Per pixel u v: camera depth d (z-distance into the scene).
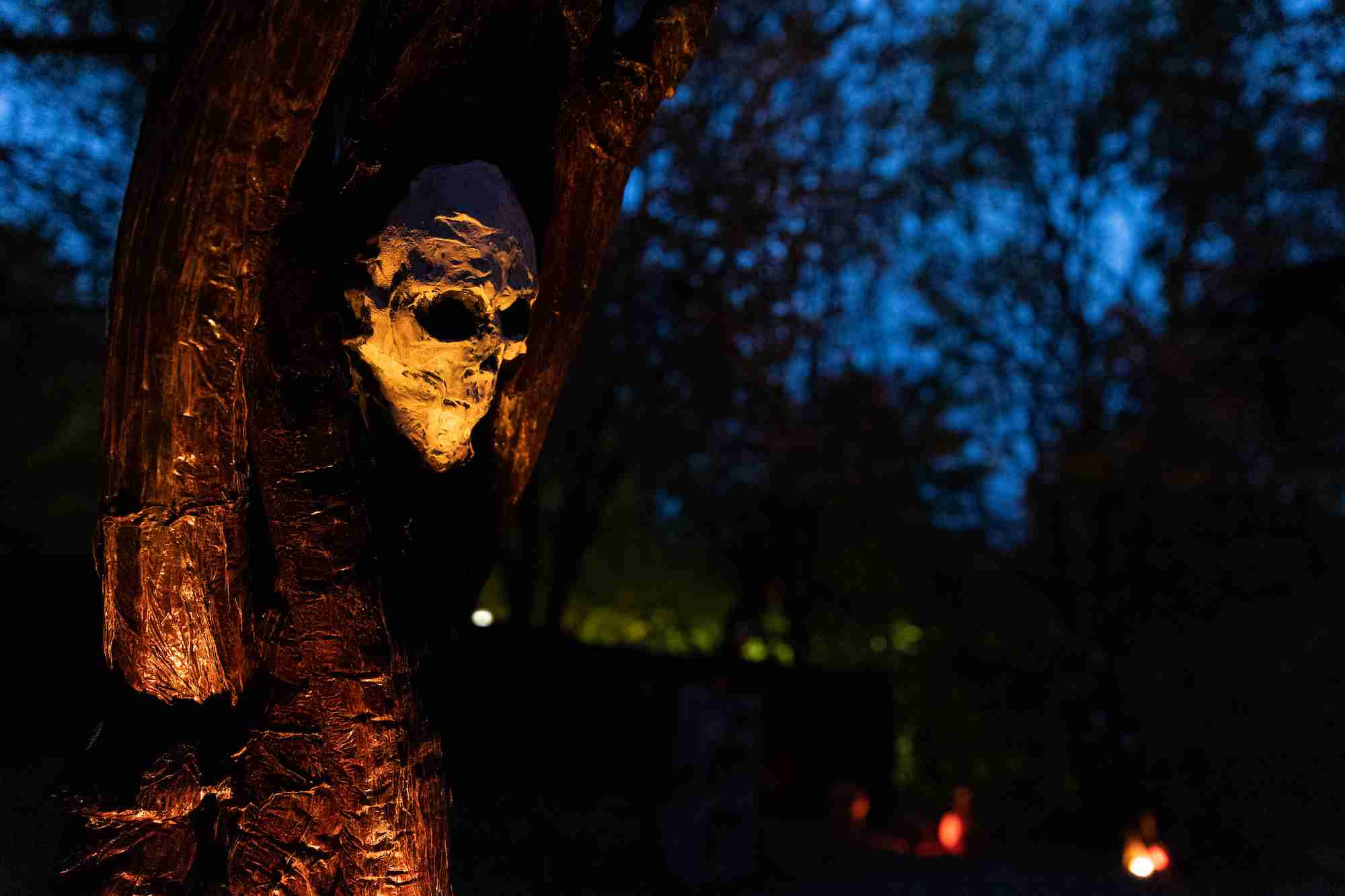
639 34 1.74
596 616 13.63
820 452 9.94
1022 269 12.04
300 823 1.45
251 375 1.42
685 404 8.66
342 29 1.24
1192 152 10.31
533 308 1.76
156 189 1.26
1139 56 11.36
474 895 5.25
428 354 1.51
